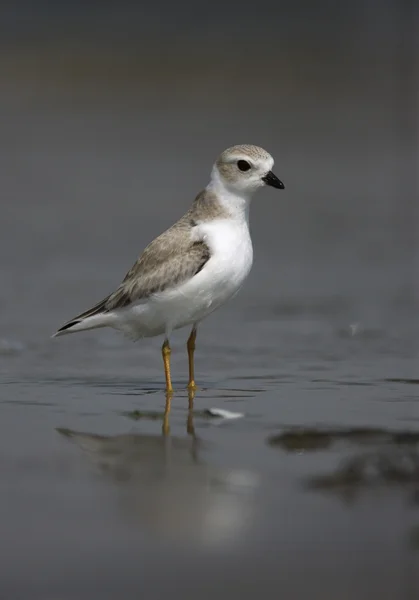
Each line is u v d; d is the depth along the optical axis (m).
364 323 15.66
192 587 6.23
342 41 39.66
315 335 14.86
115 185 26.70
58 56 37.56
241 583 6.26
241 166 11.37
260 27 40.69
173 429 9.76
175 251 11.34
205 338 14.73
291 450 8.88
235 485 7.94
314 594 6.11
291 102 35.12
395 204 25.77
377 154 30.89
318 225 23.69
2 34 39.12
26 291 17.48
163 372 12.69
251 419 10.14
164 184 26.77
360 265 20.09
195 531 7.03
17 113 33.34
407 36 40.28
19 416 10.35
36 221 23.14
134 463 8.58
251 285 18.47
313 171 29.00
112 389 11.71
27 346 14.06
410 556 6.62
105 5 41.66
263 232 23.02
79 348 14.05
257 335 14.86
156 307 11.45
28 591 6.19
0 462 8.62
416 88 36.53
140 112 33.94
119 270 19.19
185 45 39.00
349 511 7.37
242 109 34.47
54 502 7.57
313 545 6.79
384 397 11.12
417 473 8.07
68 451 8.97
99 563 6.55
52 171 27.95
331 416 10.19
